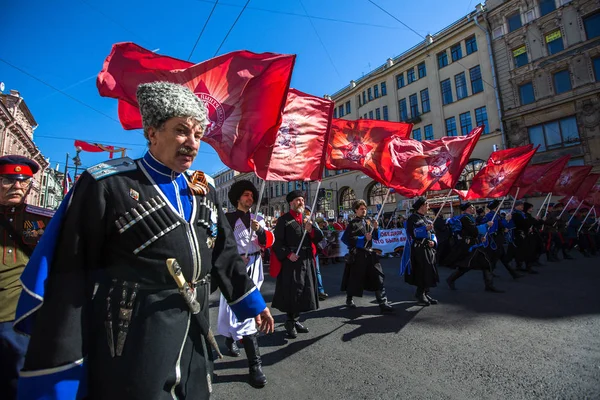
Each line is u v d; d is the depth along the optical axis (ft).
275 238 12.59
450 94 76.79
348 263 15.78
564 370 8.72
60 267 3.19
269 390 8.50
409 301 16.98
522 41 65.41
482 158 69.72
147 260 3.55
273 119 8.35
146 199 3.70
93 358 3.34
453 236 27.73
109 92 7.54
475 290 18.85
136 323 3.41
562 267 26.37
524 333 11.57
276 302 12.41
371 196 90.02
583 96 57.57
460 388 8.14
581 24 58.70
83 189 3.47
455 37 75.92
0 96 81.35
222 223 4.78
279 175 10.55
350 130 15.79
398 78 88.33
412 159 16.56
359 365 9.68
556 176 31.76
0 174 6.11
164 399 3.36
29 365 2.97
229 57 8.40
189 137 3.94
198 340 3.95
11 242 5.95
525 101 65.26
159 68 7.96
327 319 14.37
